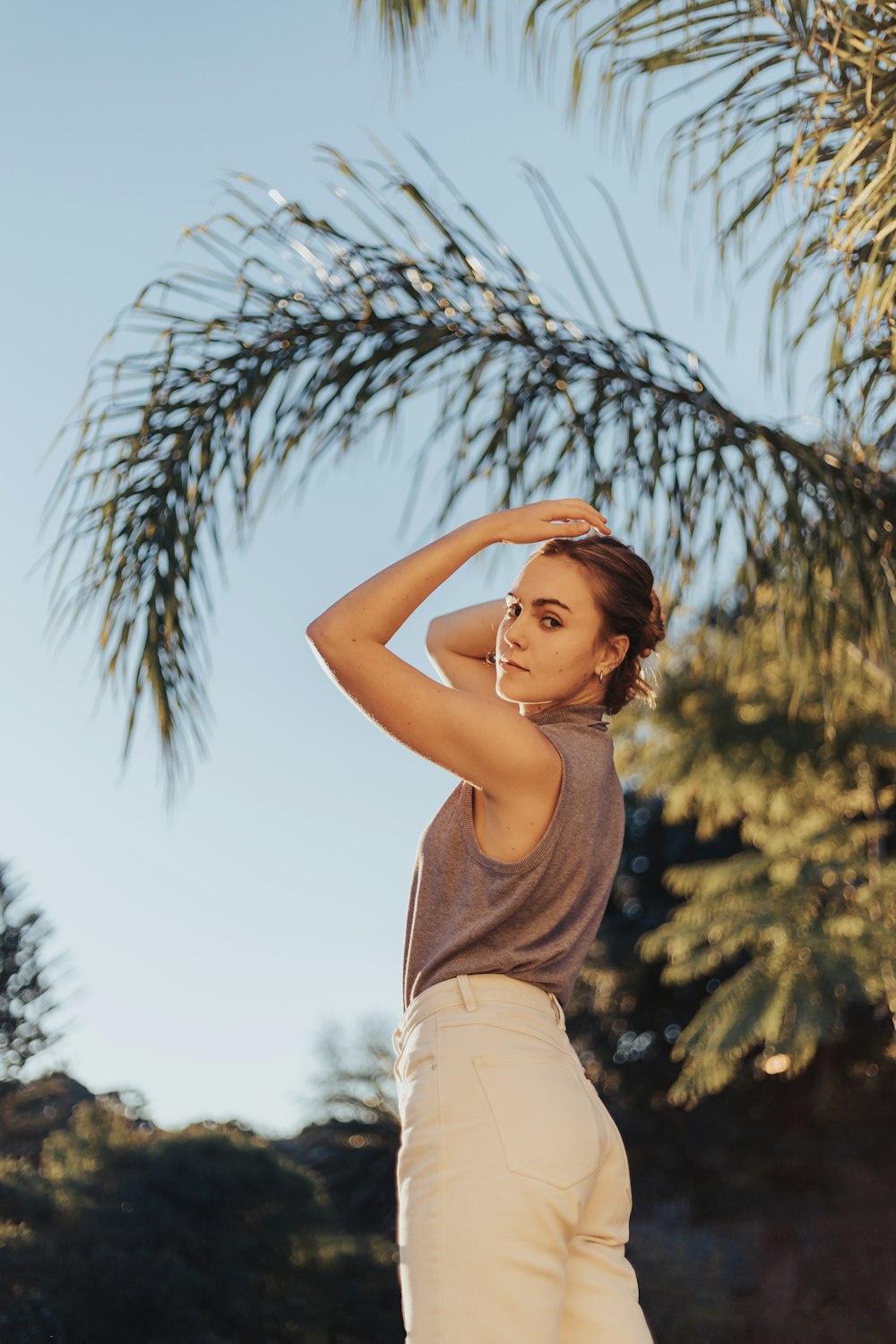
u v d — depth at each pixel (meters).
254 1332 5.08
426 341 3.96
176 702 3.76
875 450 4.02
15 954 6.89
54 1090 6.76
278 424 3.91
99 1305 4.59
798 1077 12.28
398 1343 5.52
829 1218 10.84
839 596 4.03
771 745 9.09
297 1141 12.41
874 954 8.30
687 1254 9.16
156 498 3.85
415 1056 1.67
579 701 1.84
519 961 1.68
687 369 3.98
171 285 3.94
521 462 3.96
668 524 3.90
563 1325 1.69
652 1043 13.89
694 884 10.05
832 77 3.22
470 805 1.74
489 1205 1.54
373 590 1.62
